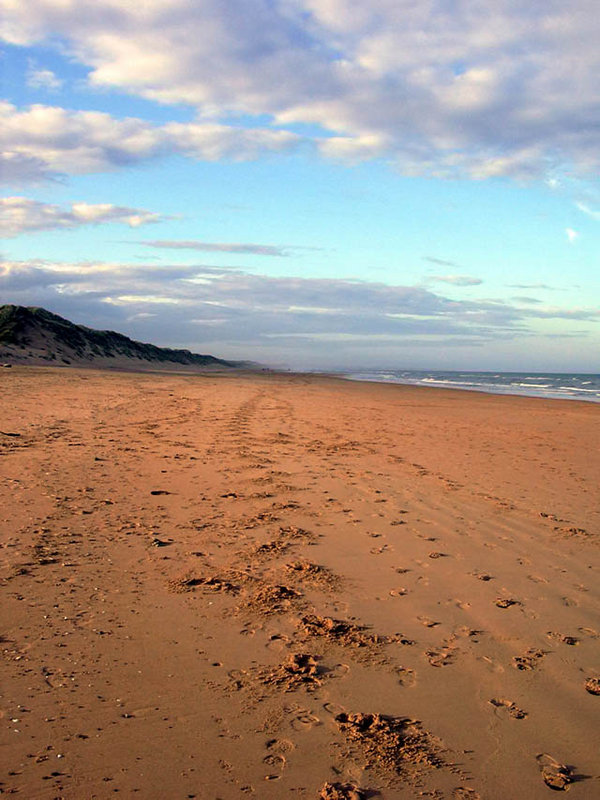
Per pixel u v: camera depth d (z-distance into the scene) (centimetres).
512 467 1155
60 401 2089
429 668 389
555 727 329
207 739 307
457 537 680
